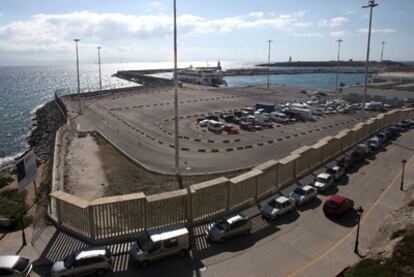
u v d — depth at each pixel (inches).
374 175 1395.2
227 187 1002.1
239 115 3026.6
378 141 1845.5
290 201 1043.3
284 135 2324.1
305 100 4136.3
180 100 4160.9
